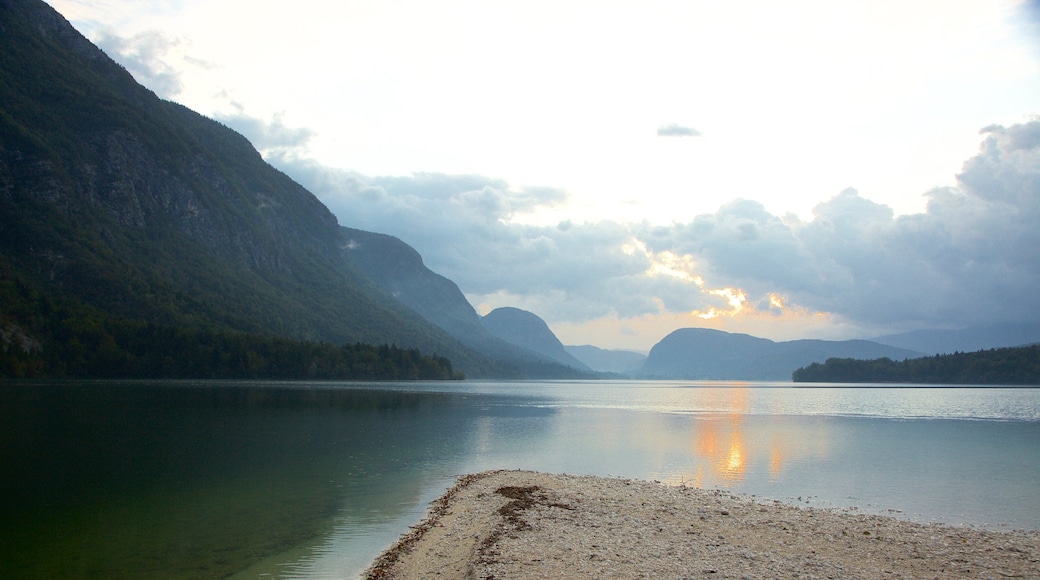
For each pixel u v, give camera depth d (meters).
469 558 27.98
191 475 52.31
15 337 178.62
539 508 37.56
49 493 44.91
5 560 30.09
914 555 29.44
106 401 119.12
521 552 28.06
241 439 74.94
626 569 25.98
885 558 28.88
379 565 28.33
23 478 49.56
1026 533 34.84
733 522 35.41
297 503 42.41
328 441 75.88
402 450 69.56
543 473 53.00
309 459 61.69
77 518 38.06
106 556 30.66
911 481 51.59
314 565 29.19
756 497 44.91
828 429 96.06
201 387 181.62
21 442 66.75
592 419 114.56
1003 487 49.06
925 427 99.69
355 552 31.16
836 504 42.94
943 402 179.75
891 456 66.19
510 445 75.06
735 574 25.64
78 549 31.83
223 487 47.69
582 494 43.00
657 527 33.59
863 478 52.94
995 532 35.12
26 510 40.00
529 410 137.88
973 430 94.44
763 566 26.91
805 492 47.06
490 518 35.66
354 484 49.34
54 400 116.06
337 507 41.22
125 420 89.75
